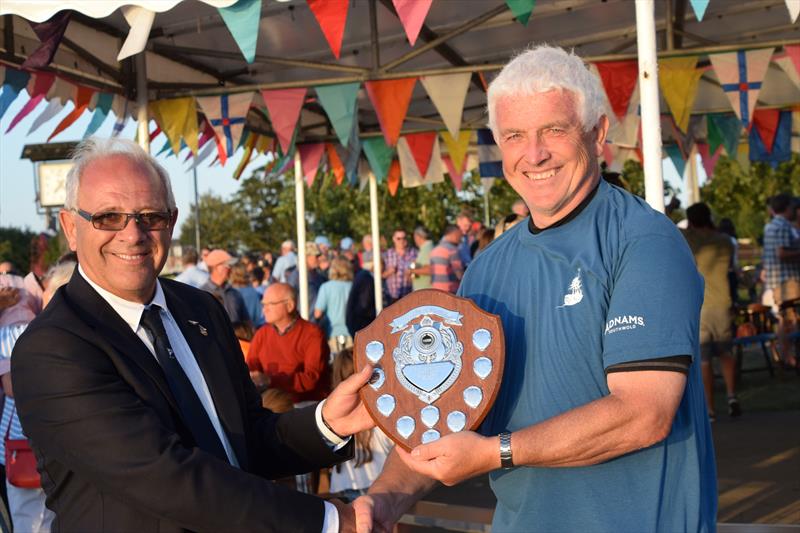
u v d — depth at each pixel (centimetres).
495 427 200
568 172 195
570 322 190
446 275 1014
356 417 229
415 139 965
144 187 214
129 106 592
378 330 196
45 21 413
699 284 186
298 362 595
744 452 604
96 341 202
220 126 596
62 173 1953
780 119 948
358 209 2528
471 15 656
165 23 575
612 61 620
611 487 188
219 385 227
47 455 200
